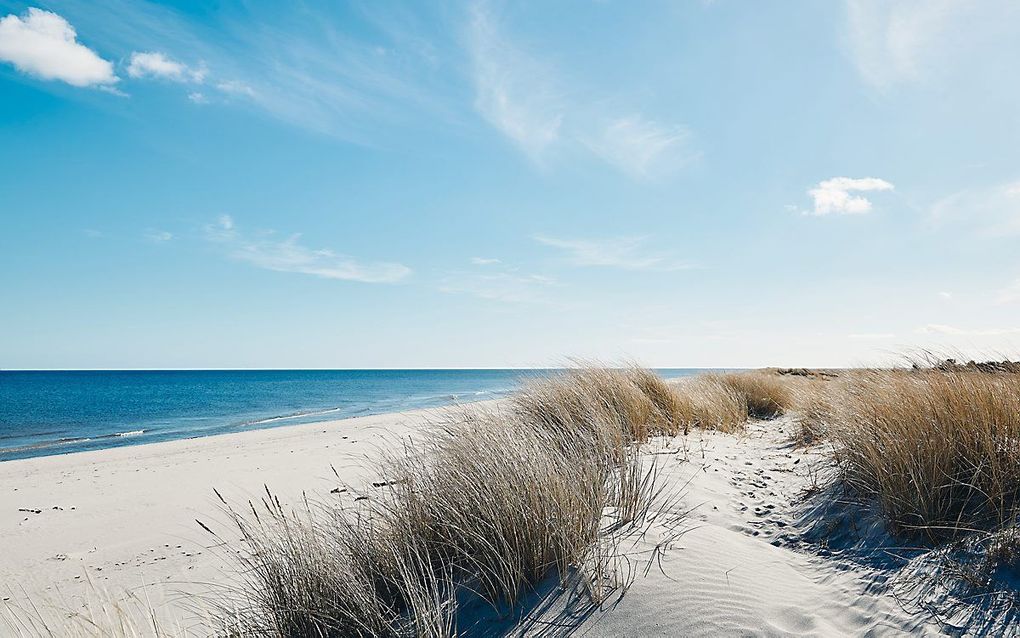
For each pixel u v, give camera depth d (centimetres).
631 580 306
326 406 3228
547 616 287
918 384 471
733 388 1155
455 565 343
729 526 425
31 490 907
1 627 374
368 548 344
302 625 299
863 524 386
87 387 7300
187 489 845
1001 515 325
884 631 261
